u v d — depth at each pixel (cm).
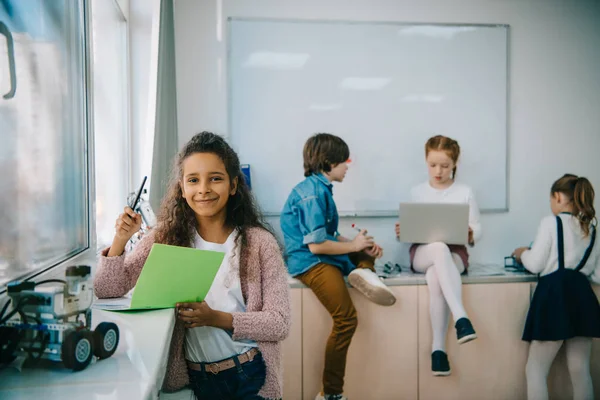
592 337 267
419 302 279
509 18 333
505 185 335
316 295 263
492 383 284
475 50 329
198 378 132
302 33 317
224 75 314
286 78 317
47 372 81
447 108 328
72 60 152
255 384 130
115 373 80
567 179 273
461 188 308
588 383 270
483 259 336
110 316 113
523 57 335
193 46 312
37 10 120
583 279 266
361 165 323
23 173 111
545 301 268
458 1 329
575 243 266
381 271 300
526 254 280
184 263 110
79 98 161
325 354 261
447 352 282
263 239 137
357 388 276
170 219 138
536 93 337
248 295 133
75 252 153
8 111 102
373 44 322
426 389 280
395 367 278
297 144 319
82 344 82
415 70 325
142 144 268
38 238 121
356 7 322
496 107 332
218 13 313
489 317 284
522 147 337
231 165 136
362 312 275
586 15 338
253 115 315
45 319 82
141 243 139
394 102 324
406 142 326
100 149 229
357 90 322
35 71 119
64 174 143
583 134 339
